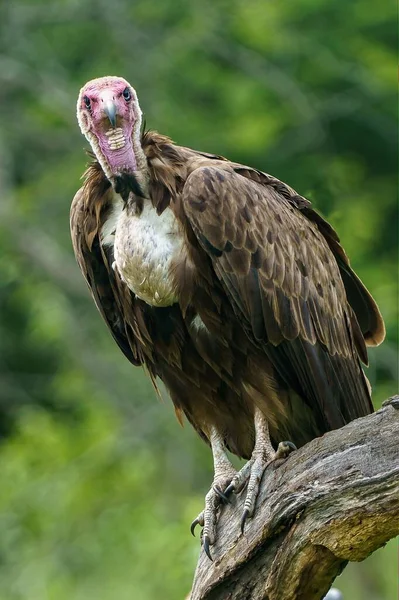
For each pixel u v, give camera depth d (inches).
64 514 647.8
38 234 748.0
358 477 227.5
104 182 286.7
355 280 311.4
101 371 715.4
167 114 737.0
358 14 763.4
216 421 293.4
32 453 673.6
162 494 652.7
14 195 750.5
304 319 281.6
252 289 273.7
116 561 614.5
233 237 272.4
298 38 755.4
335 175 745.6
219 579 242.4
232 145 738.2
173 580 519.2
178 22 759.1
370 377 634.8
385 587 565.0
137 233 276.1
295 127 759.1
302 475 235.6
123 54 755.4
